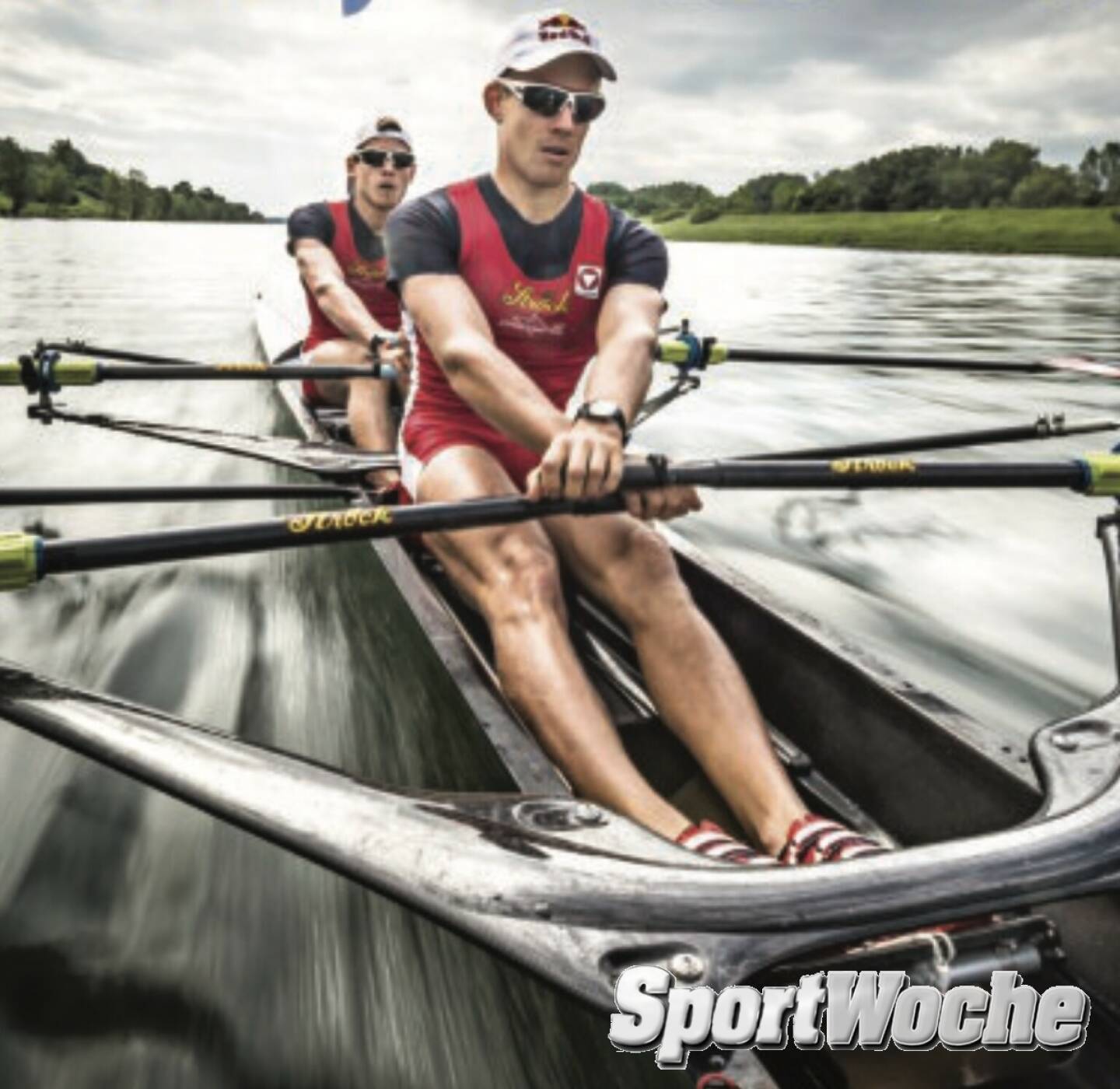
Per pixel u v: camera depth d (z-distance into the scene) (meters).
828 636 2.54
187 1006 1.84
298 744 2.89
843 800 2.39
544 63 2.59
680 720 2.23
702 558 3.24
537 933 1.27
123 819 2.43
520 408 2.35
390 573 3.29
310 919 2.09
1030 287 22.77
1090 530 5.11
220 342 10.91
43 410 4.77
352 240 6.24
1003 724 3.24
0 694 1.81
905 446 3.60
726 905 1.31
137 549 2.03
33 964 1.95
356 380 5.23
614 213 2.98
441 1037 1.77
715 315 15.62
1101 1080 1.47
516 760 2.02
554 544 2.55
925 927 1.33
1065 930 1.72
